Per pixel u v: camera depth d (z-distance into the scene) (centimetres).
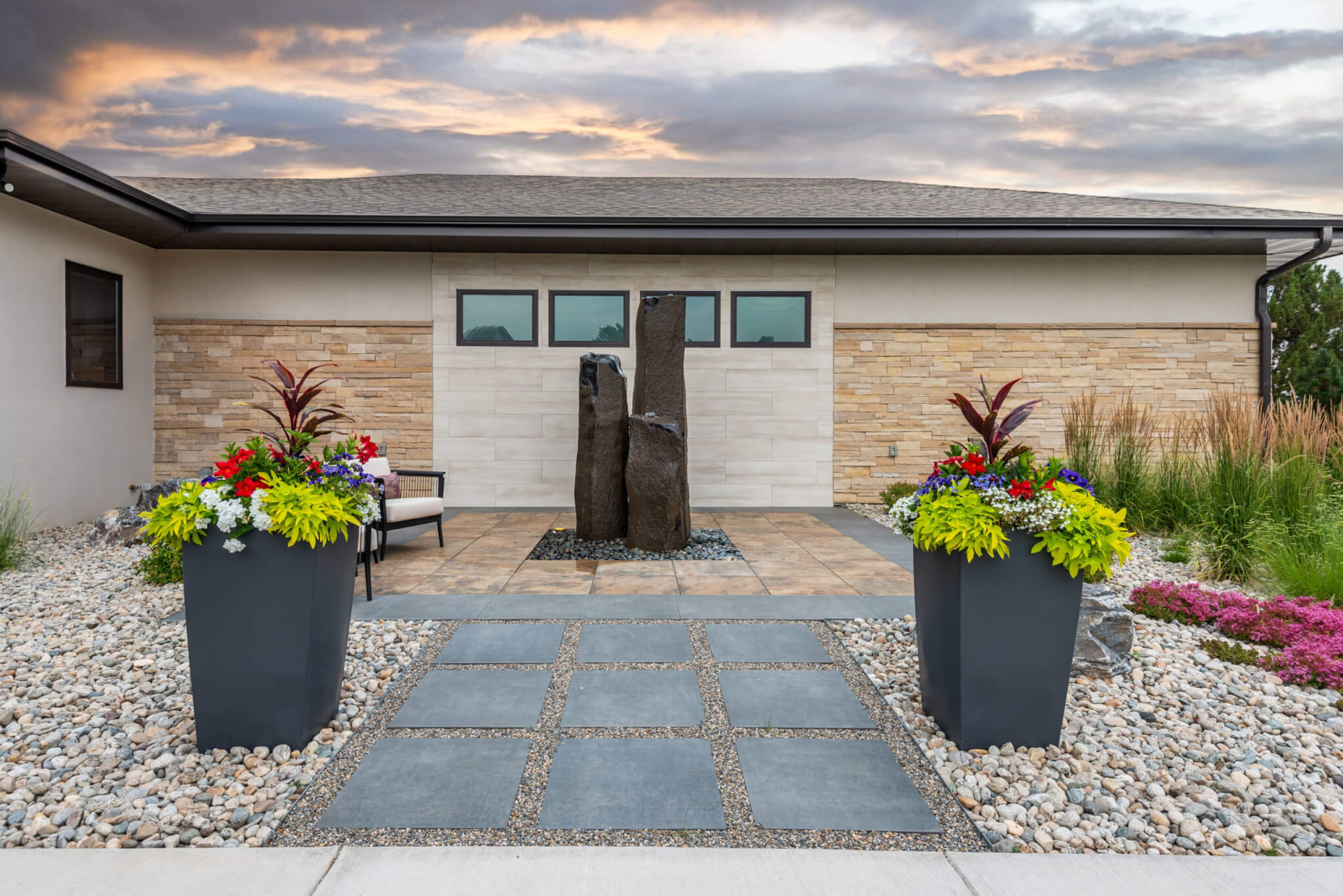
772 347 880
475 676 310
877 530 717
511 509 863
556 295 876
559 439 877
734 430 882
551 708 277
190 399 854
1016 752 240
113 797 209
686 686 300
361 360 866
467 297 873
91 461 751
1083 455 686
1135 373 876
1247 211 852
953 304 882
